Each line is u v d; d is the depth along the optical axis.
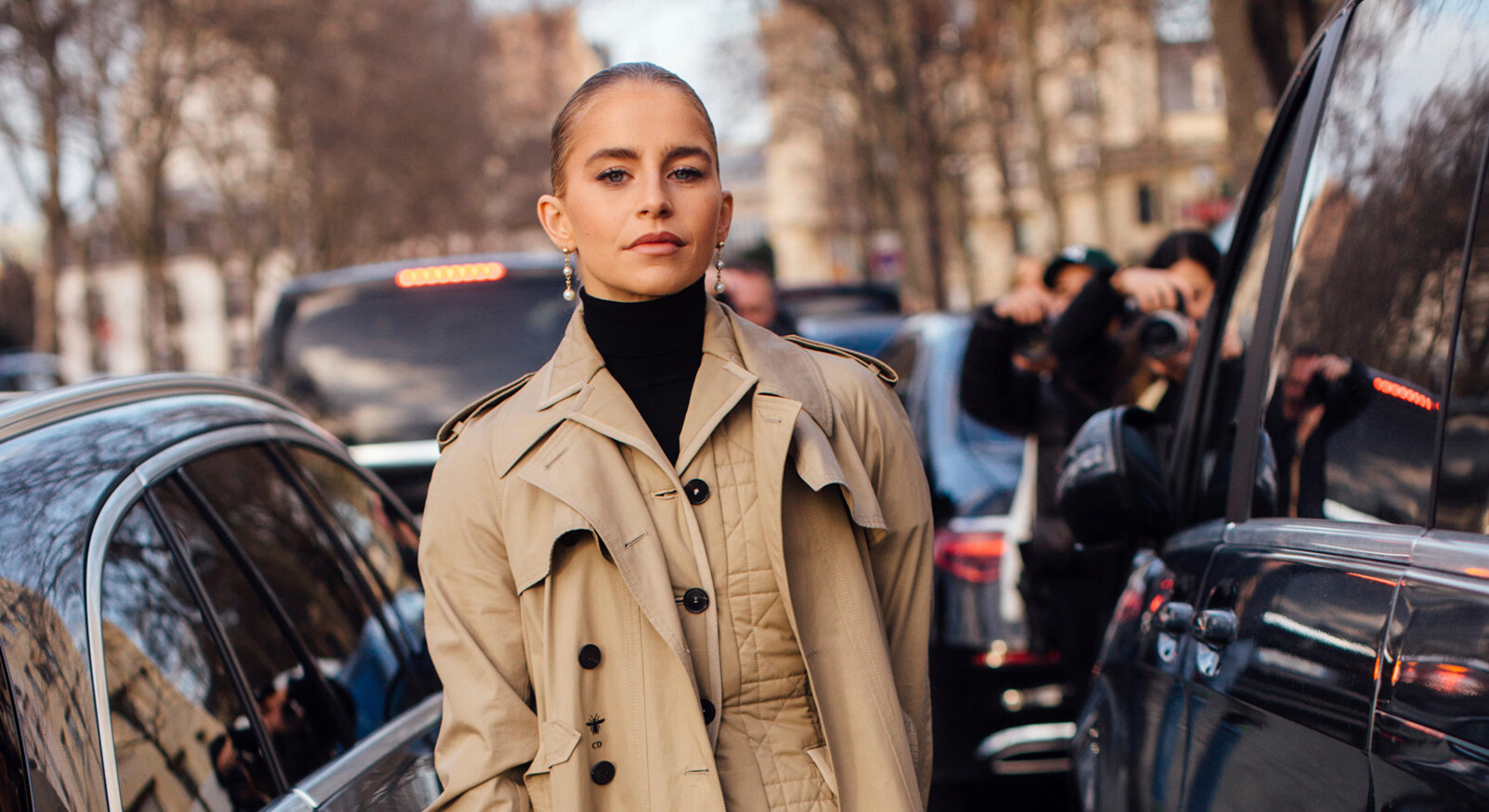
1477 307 1.38
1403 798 1.26
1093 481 2.26
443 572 1.64
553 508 1.56
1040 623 4.11
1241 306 2.17
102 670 1.46
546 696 1.55
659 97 1.59
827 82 32.19
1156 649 2.05
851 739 1.59
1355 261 1.72
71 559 1.51
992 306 3.96
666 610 1.52
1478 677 1.17
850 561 1.64
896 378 1.81
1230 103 7.57
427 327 5.39
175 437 1.92
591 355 1.63
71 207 25.77
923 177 21.95
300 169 36.19
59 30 22.34
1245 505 1.92
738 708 1.59
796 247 69.69
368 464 5.32
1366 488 1.54
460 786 1.55
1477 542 1.27
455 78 39.97
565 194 1.64
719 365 1.63
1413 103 1.62
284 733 1.79
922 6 24.58
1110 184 47.59
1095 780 2.25
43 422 1.69
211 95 30.28
